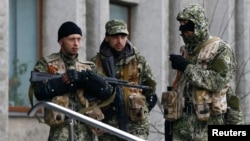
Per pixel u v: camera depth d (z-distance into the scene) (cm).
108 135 1043
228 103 1091
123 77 1058
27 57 1349
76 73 972
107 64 1052
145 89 1044
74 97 987
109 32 1050
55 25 1363
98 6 1408
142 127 1058
